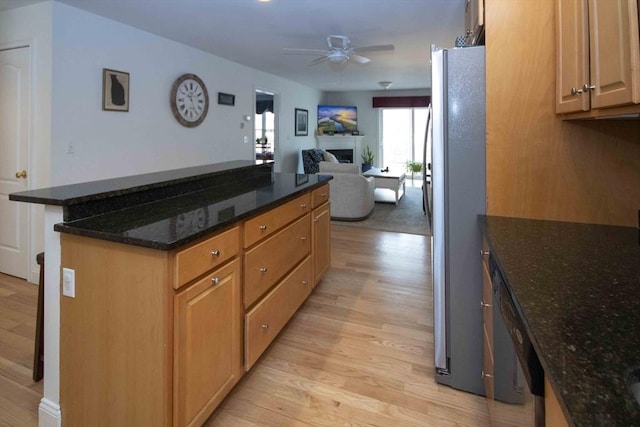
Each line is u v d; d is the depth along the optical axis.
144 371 1.35
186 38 4.34
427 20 3.76
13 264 3.42
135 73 3.96
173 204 1.93
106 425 1.45
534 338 0.73
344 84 8.25
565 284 0.99
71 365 1.49
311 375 2.05
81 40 3.38
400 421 1.72
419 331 2.53
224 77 5.45
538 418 0.78
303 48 4.79
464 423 1.71
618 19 1.05
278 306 2.21
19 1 3.09
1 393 1.87
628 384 0.58
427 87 8.84
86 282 1.42
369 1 3.28
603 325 0.77
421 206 6.86
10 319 2.60
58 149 3.23
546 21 1.64
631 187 1.63
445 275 1.88
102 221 1.53
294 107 7.97
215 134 5.29
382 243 4.60
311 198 2.76
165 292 1.29
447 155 1.81
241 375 1.83
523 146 1.72
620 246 1.33
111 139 3.73
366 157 9.88
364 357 2.22
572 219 1.69
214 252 1.54
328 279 3.45
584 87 1.28
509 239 1.42
